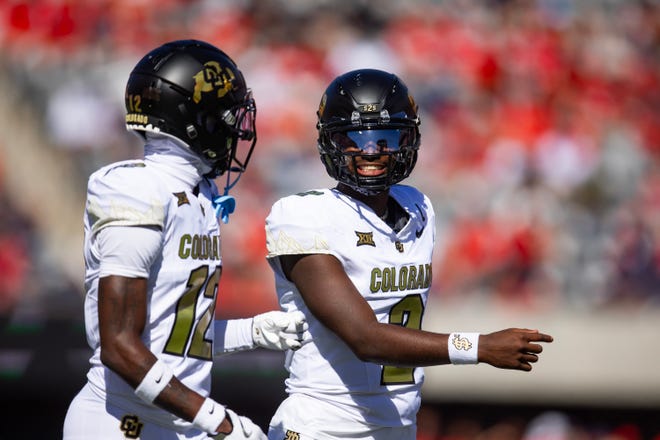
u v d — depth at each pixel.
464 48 43.12
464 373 29.34
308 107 38.75
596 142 39.88
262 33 42.91
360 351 11.15
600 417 30.78
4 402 26.06
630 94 44.56
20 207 35.06
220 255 11.48
